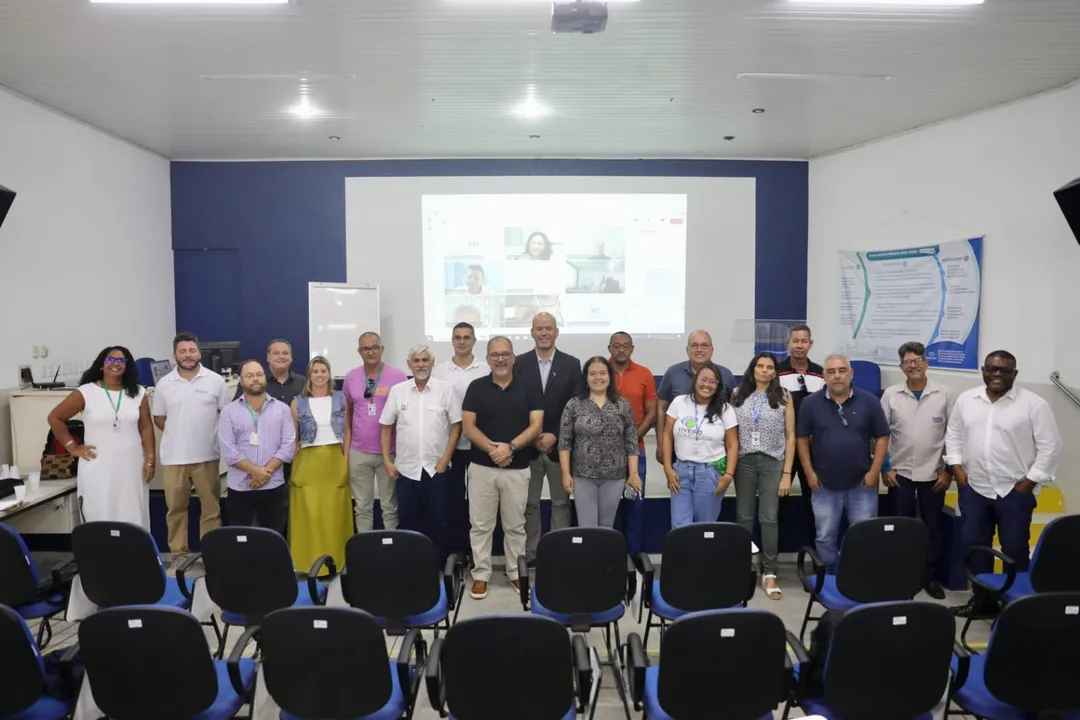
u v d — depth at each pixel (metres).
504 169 6.77
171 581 3.07
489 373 4.01
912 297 5.75
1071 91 4.46
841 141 6.18
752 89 4.68
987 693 2.18
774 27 3.63
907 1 3.30
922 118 5.38
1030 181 4.75
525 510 4.13
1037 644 1.96
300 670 1.98
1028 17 3.47
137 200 6.16
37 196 4.85
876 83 4.51
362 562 2.61
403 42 3.80
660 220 6.83
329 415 3.92
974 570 3.90
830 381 3.67
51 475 4.15
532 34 3.71
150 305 6.39
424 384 3.89
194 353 4.05
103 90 4.59
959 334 5.31
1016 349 4.86
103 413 3.89
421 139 6.04
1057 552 2.80
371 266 6.81
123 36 3.68
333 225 6.81
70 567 2.98
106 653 1.93
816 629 2.17
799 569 3.08
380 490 4.03
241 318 6.86
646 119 5.41
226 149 6.35
